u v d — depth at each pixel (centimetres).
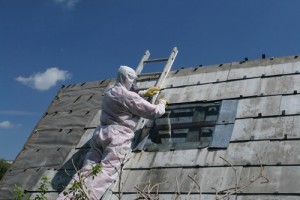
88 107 906
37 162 808
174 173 622
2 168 2550
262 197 528
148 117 689
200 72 841
